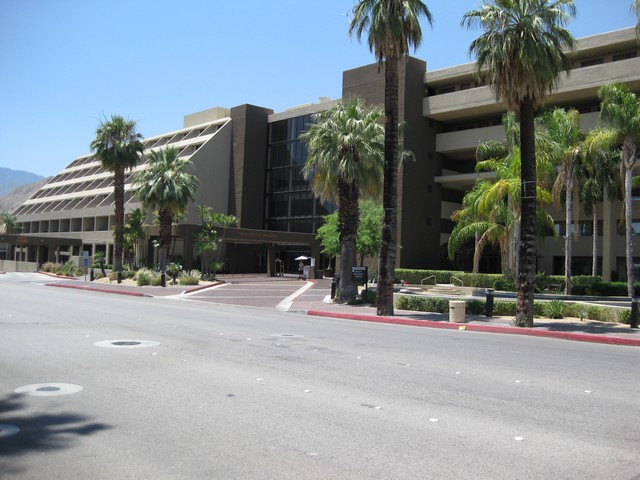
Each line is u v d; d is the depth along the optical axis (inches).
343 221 1058.1
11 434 219.5
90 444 209.3
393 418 251.9
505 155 1541.6
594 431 239.1
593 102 1734.7
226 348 443.5
